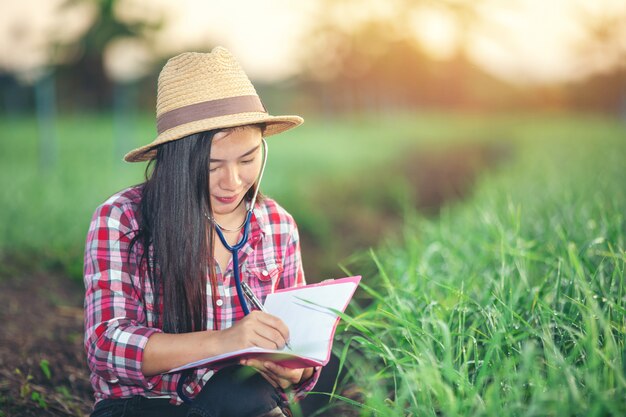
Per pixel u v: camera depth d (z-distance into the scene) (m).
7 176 8.35
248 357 1.64
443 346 2.15
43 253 5.17
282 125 2.09
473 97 66.62
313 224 7.72
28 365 3.08
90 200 6.92
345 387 2.95
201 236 1.78
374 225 8.56
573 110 66.75
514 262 2.91
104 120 27.81
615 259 2.51
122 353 1.70
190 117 1.78
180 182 1.76
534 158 11.68
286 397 1.91
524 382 1.97
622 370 1.88
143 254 1.83
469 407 1.86
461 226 4.99
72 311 4.05
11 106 28.23
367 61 47.34
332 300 1.90
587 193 5.34
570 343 2.27
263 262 1.99
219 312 1.90
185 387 1.89
